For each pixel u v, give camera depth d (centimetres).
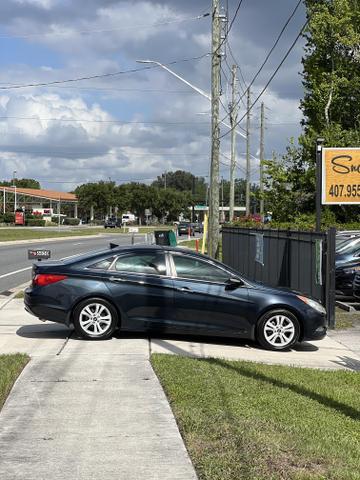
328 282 1152
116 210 12262
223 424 523
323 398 638
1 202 11956
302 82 2808
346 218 2569
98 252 973
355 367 850
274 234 1585
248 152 4494
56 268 945
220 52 2311
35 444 484
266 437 491
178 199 13400
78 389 645
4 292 1570
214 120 2317
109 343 912
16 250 3453
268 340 938
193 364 764
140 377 700
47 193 13312
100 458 456
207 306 933
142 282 933
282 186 2720
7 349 868
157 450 472
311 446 475
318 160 1419
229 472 422
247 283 950
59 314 932
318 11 2611
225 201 15438
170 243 2631
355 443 495
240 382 679
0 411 569
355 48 2598
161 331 939
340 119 2711
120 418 549
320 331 953
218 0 2288
